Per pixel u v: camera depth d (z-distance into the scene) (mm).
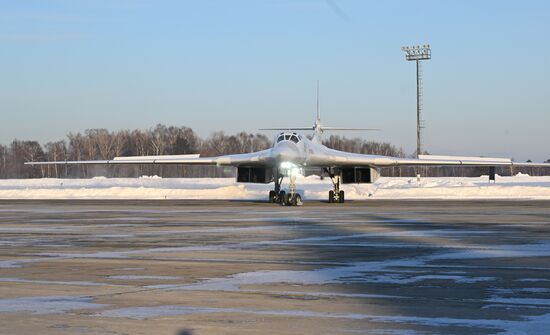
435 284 11820
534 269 13641
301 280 12297
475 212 33625
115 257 15797
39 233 22297
